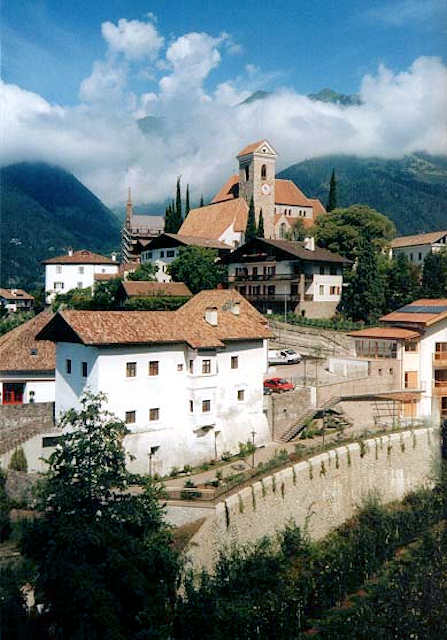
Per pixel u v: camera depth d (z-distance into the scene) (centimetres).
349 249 11081
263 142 13875
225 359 5150
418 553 4459
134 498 3616
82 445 3566
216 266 10500
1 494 4188
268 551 4116
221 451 5084
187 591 3497
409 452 5516
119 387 4597
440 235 12619
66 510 3441
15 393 5909
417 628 3734
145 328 4806
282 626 3597
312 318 9525
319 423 5769
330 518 4834
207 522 3891
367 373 6234
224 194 15638
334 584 4078
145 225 19275
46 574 3247
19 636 3238
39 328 6153
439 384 6488
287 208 14675
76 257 14138
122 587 3288
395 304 9500
